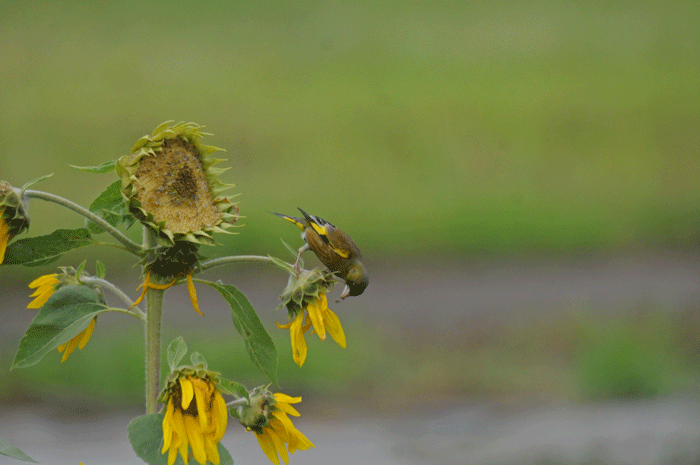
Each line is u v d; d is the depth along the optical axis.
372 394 22.94
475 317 30.02
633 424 18.89
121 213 9.79
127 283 31.05
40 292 9.77
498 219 42.16
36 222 35.41
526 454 16.89
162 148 9.73
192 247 9.72
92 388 22.22
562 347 26.56
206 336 25.02
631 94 72.81
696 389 22.33
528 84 77.88
